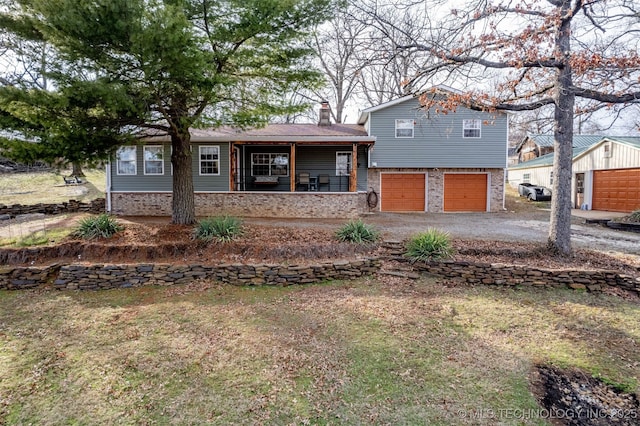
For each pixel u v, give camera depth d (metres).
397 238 8.59
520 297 6.00
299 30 7.79
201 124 7.41
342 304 5.67
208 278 6.95
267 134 14.16
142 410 3.15
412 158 15.34
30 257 7.25
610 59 5.64
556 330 4.76
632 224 10.77
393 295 6.07
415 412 3.12
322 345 4.30
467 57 6.56
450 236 8.95
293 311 5.43
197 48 6.41
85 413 3.12
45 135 6.15
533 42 6.08
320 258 7.48
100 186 17.22
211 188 13.67
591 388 3.51
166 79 6.35
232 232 8.13
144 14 5.71
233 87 8.07
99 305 5.75
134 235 8.22
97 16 5.51
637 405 3.27
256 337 4.53
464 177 15.73
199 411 3.13
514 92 7.47
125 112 6.59
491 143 15.26
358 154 15.62
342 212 12.85
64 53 6.17
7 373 3.73
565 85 6.69
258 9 7.05
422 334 4.61
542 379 3.65
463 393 3.39
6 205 11.74
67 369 3.81
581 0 5.67
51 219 10.25
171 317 5.22
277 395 3.35
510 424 2.98
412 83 7.79
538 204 18.00
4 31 6.65
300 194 12.88
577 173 17.14
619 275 6.27
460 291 6.27
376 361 3.95
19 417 3.07
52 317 5.25
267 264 7.01
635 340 4.49
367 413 3.11
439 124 15.19
